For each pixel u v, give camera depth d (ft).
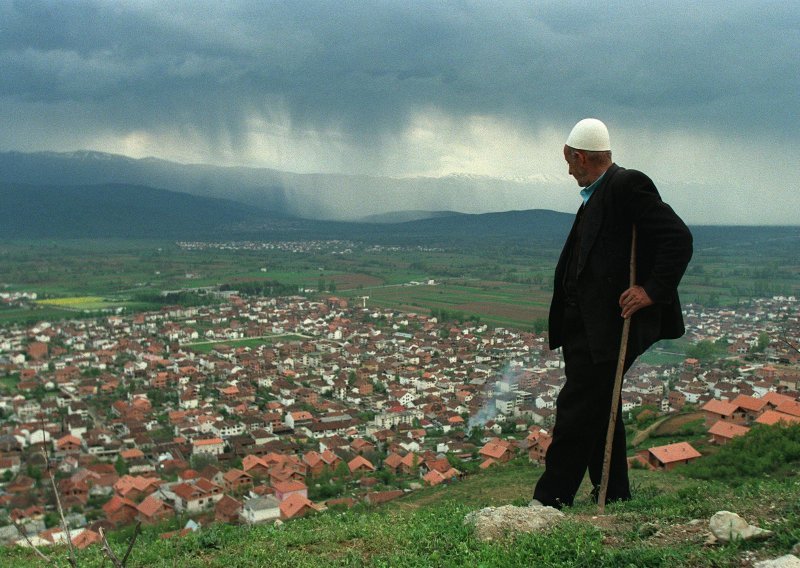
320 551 26.50
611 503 25.82
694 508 22.33
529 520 23.15
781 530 18.69
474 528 23.41
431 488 104.88
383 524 29.17
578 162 23.45
